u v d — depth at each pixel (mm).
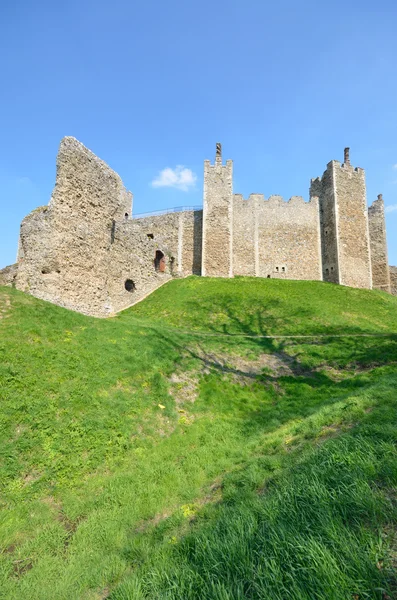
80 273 17266
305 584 3125
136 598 3898
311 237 38812
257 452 7895
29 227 16953
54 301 15734
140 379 11352
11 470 6754
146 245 27438
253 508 4945
